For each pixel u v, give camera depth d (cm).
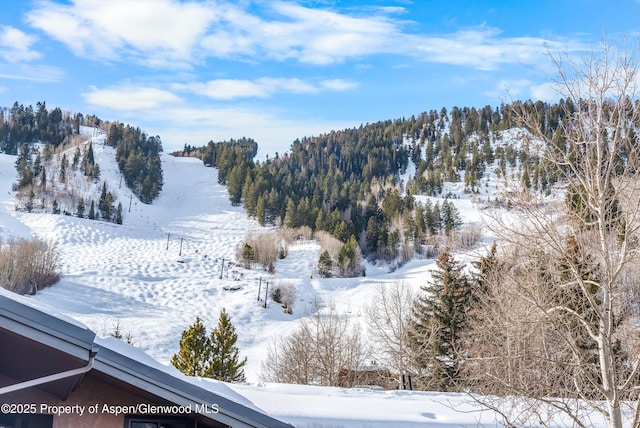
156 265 9669
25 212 12531
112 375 766
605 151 1341
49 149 17062
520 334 1492
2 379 824
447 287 3644
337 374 3459
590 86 1334
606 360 1271
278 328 7138
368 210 15300
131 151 17388
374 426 1366
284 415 1366
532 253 1417
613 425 1246
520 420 1418
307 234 13212
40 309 718
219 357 3334
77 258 9612
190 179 18538
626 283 1450
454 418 1490
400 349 3384
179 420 864
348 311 7062
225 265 10244
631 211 1280
